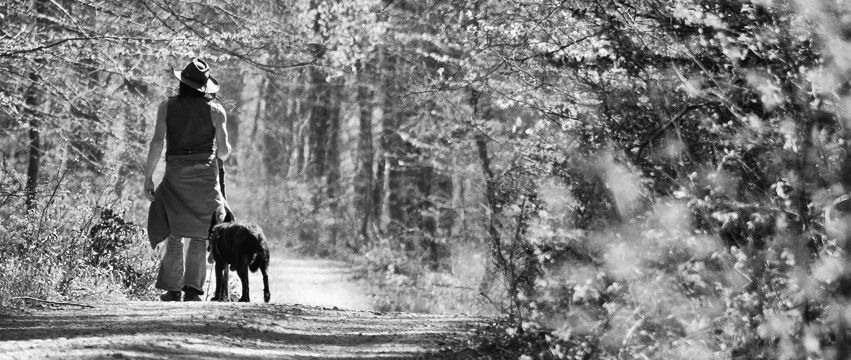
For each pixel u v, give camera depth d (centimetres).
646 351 768
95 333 855
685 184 782
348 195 4784
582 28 1078
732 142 791
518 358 837
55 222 1387
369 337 922
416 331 962
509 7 1224
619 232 793
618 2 1005
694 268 718
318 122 4872
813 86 671
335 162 4888
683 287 742
